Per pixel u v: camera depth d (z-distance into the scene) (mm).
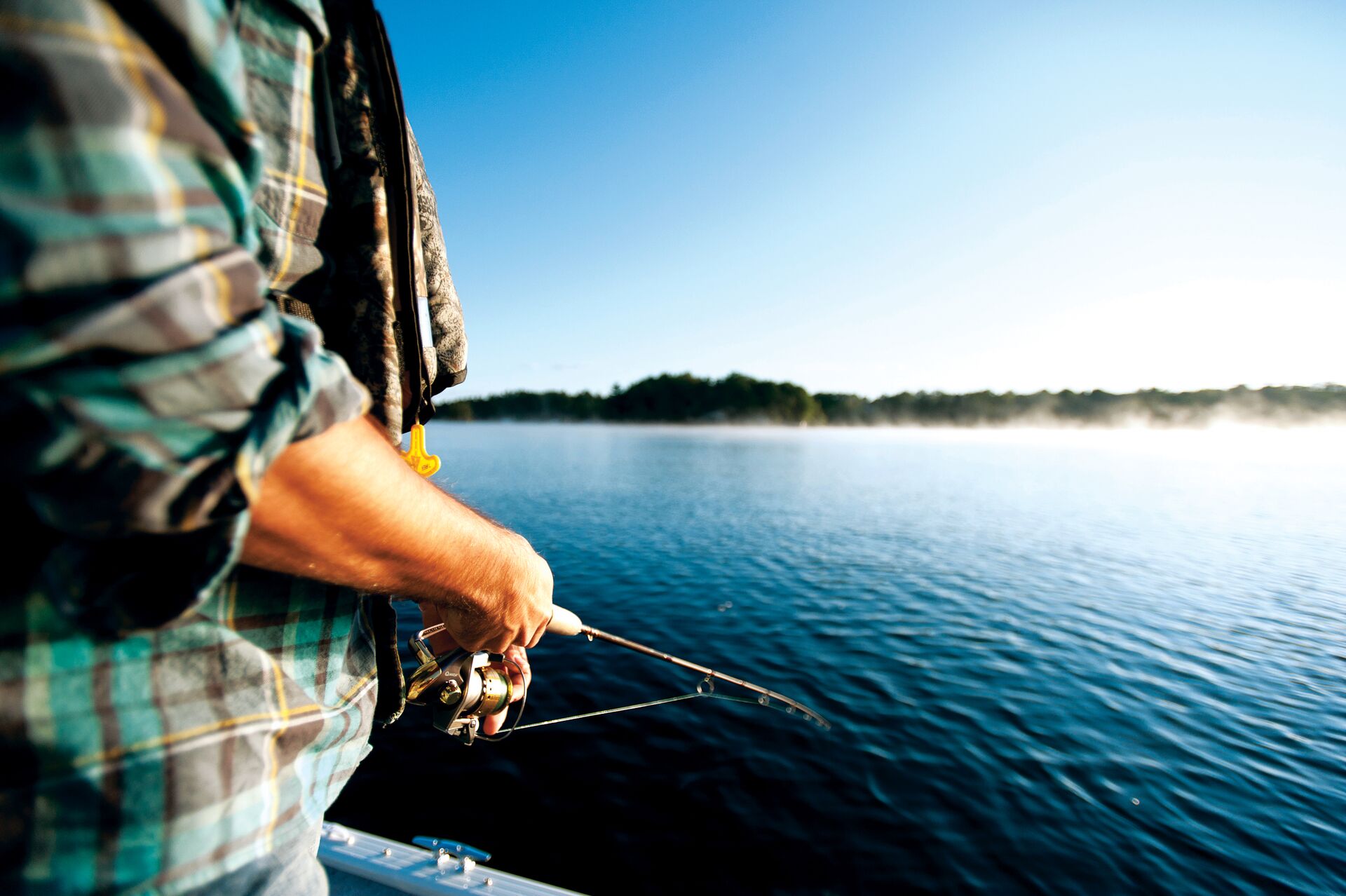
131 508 345
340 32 678
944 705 7527
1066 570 16203
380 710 810
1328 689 8453
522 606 777
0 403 312
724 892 4398
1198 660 9531
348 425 468
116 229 316
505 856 4730
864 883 4512
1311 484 44906
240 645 530
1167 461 66875
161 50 359
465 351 1084
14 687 407
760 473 43438
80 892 435
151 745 460
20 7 296
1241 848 5000
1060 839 5031
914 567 15852
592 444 76188
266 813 546
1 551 403
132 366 325
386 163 711
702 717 7098
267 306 425
